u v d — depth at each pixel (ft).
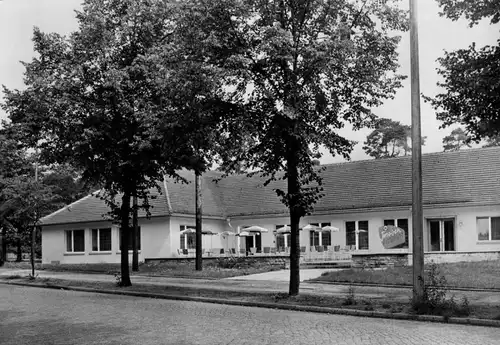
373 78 53.31
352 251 113.70
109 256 127.85
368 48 53.47
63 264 122.11
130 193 73.41
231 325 40.19
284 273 87.20
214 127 57.31
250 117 54.29
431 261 88.07
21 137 71.46
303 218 123.34
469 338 34.32
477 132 44.04
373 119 57.36
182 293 61.87
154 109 63.26
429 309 44.29
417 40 47.60
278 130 53.06
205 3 51.13
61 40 70.95
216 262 103.24
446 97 44.37
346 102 56.34
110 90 67.10
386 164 124.26
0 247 131.13
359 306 48.24
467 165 114.83
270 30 49.11
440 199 109.09
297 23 53.98
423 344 32.24
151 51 65.26
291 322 41.88
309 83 53.11
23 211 84.38
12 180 93.04
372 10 53.06
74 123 67.26
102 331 37.83
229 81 53.62
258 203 131.54
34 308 51.29
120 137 68.03
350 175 125.29
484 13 42.32
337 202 119.65
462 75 42.57
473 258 88.94
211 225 130.21
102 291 68.44
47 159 72.49
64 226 135.03
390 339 33.94
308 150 54.60
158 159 68.49
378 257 92.94
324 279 72.64
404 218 112.47
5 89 70.64
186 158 67.41
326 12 53.47
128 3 70.64
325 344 32.27
